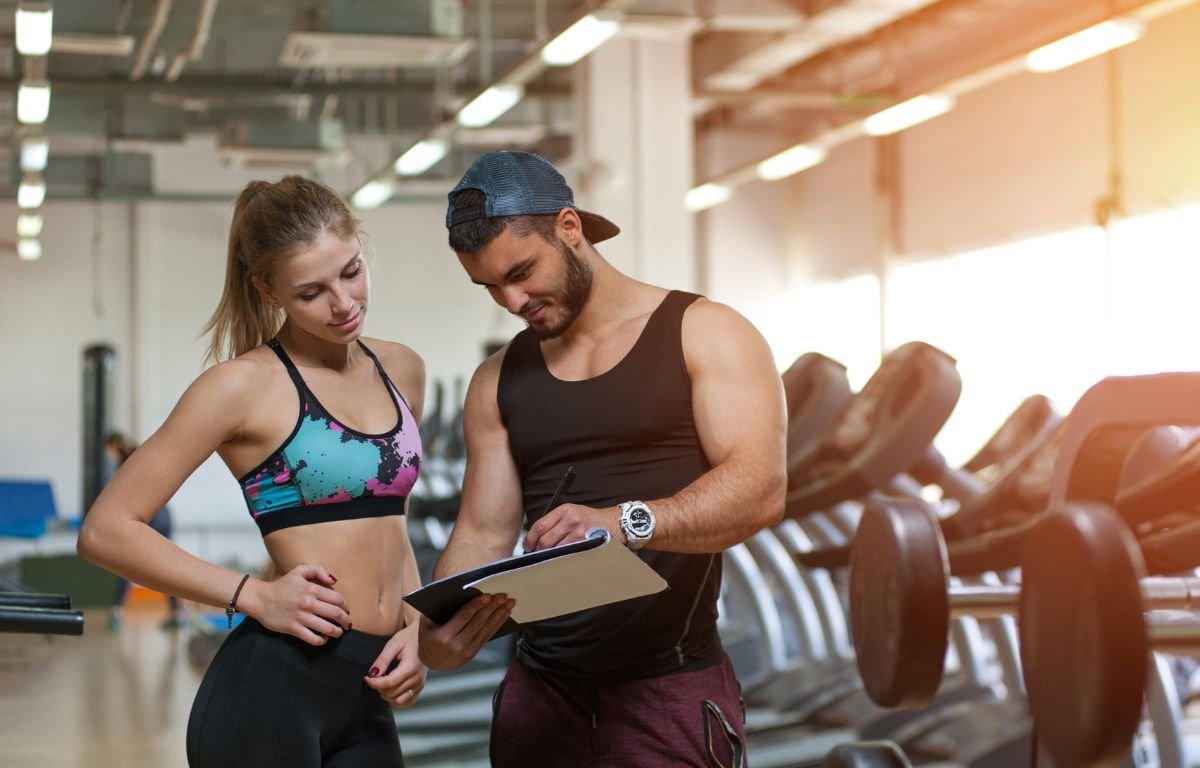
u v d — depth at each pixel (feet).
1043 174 35.27
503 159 6.24
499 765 6.82
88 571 39.60
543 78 38.45
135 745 18.53
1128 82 32.30
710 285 46.68
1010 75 36.32
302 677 6.15
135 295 45.32
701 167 46.50
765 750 16.29
